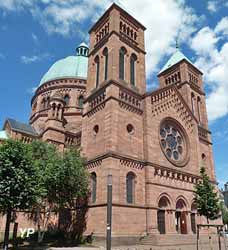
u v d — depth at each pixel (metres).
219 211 41.28
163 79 62.34
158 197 37.62
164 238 33.75
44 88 71.69
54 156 36.19
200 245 36.19
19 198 25.95
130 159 36.66
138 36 49.41
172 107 47.56
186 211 41.53
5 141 29.56
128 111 39.69
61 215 40.59
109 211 22.44
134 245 32.19
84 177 35.28
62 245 32.19
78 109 67.56
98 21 49.28
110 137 35.84
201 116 57.94
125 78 43.16
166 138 44.38
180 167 43.69
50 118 52.41
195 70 61.28
